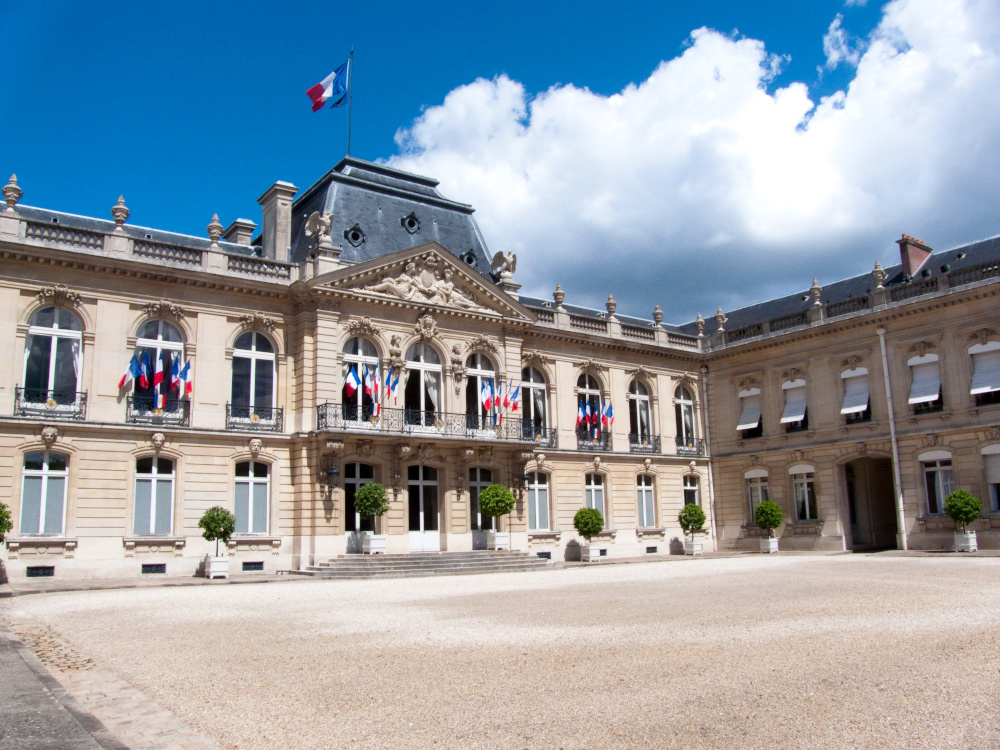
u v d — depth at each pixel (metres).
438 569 26.34
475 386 32.00
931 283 32.16
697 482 39.31
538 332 34.47
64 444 23.75
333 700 8.04
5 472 22.86
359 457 27.72
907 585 17.80
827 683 8.27
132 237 25.66
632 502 36.47
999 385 29.73
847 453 34.28
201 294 26.81
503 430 31.31
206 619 13.99
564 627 12.45
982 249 32.81
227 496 26.36
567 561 32.34
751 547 37.31
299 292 27.92
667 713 7.31
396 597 17.62
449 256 30.88
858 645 10.29
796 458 36.03
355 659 10.05
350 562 25.66
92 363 24.67
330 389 27.58
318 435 26.70
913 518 31.83
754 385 38.44
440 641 11.28
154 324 26.19
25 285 23.84
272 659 10.14
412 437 28.11
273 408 27.72
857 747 6.30
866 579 19.45
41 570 23.00
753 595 16.45
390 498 28.16
